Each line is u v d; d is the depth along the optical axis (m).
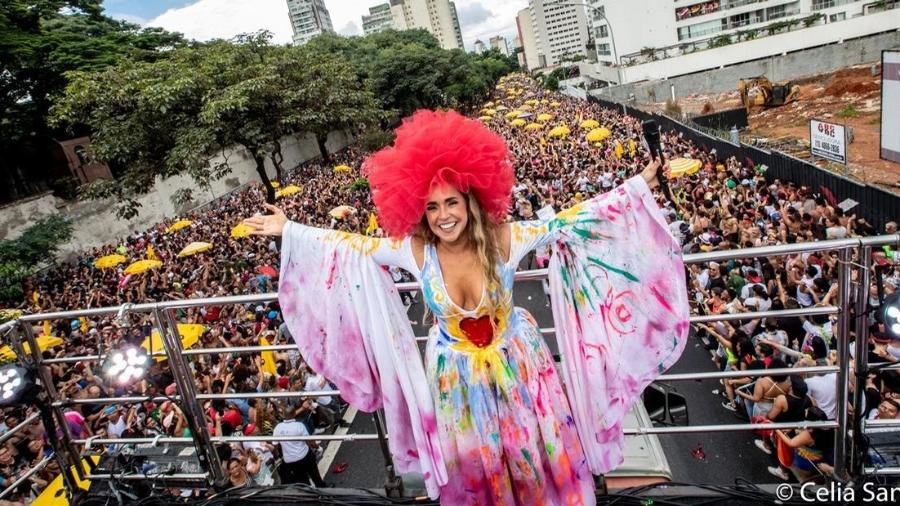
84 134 28.72
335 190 27.78
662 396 3.76
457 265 2.08
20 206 23.20
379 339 2.28
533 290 11.98
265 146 17.67
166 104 14.89
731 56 52.34
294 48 21.86
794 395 5.25
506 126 43.00
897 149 18.16
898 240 2.27
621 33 65.44
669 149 23.20
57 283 20.97
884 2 49.97
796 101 37.56
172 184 31.31
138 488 3.38
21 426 3.21
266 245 18.81
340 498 3.00
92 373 8.98
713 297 8.74
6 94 25.75
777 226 11.76
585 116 37.91
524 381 2.12
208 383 7.54
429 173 1.93
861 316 2.40
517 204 16.66
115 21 33.81
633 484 2.84
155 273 17.84
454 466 2.24
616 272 2.21
